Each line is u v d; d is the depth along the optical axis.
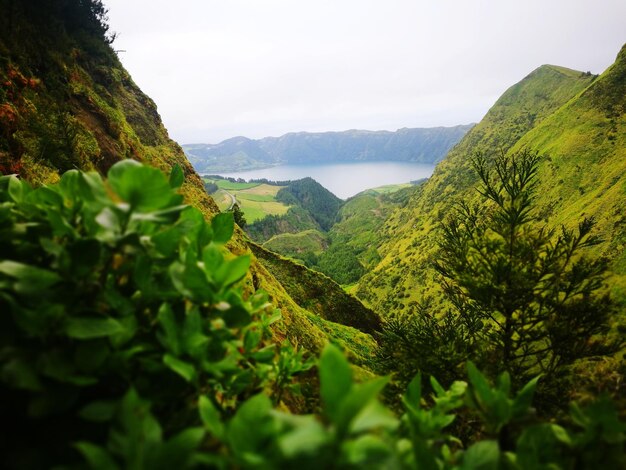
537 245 7.30
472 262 7.89
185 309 1.10
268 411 0.68
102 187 0.91
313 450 0.50
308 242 194.50
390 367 7.92
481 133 195.62
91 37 28.64
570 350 6.27
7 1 15.24
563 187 96.19
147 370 0.93
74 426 0.83
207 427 0.71
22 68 13.95
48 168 10.86
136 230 1.07
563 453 1.00
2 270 0.83
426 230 133.12
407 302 98.00
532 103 192.50
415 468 0.78
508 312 7.07
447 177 167.38
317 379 2.44
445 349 7.06
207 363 0.96
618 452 0.94
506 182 7.65
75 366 0.79
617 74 110.94
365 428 0.55
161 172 0.86
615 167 82.12
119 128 20.48
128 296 1.07
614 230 56.06
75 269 0.90
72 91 17.80
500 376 1.13
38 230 1.12
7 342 0.80
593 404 1.02
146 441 0.68
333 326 24.95
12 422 0.80
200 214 1.28
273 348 1.38
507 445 1.15
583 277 6.85
